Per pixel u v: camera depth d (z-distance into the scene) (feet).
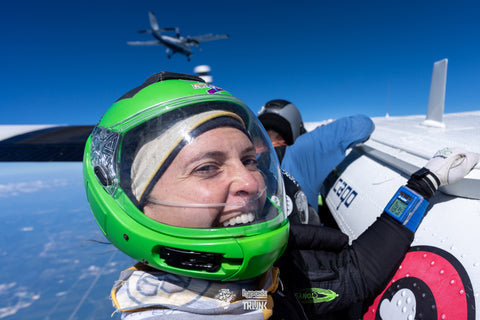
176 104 1.82
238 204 1.78
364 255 2.83
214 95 1.94
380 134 5.45
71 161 17.39
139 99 1.93
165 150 1.75
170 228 1.74
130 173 1.85
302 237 2.90
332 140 5.02
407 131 5.33
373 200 3.95
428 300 2.28
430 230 2.70
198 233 1.72
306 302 2.76
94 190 2.01
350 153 5.74
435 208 2.83
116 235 1.91
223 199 1.76
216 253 1.73
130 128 1.84
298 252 2.90
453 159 2.71
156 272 2.01
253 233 1.77
